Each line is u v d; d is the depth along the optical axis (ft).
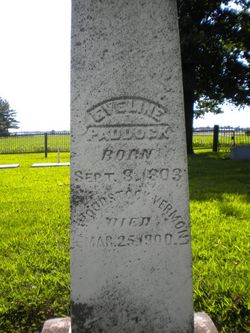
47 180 10.48
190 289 2.89
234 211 6.34
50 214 6.46
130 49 2.75
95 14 2.73
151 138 2.81
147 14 2.75
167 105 2.80
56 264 4.25
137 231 2.85
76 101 2.77
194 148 22.75
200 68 17.42
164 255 2.87
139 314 2.88
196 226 5.50
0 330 3.17
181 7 16.56
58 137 30.89
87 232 2.83
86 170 2.81
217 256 4.36
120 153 2.81
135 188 2.83
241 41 17.83
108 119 2.79
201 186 8.96
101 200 2.82
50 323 3.08
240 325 3.15
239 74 18.01
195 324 3.01
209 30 17.24
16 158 19.07
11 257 4.48
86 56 2.75
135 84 2.77
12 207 7.06
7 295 3.55
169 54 2.77
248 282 3.65
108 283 2.85
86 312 2.86
